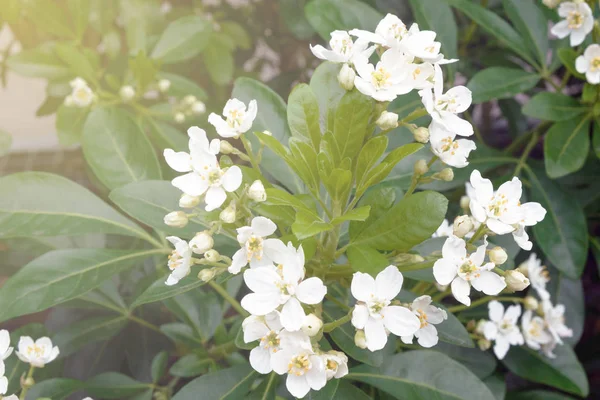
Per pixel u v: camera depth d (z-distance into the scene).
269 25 0.79
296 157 0.33
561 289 0.53
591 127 0.57
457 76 0.69
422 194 0.32
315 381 0.30
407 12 0.63
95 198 0.41
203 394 0.37
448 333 0.38
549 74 0.52
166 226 0.37
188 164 0.32
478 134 0.56
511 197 0.33
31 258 0.51
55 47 0.56
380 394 0.44
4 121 1.00
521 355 0.49
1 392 0.34
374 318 0.31
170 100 0.67
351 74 0.33
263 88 0.39
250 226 0.32
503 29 0.51
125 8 0.59
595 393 0.64
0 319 0.37
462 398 0.37
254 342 0.32
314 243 0.33
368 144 0.33
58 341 0.45
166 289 0.36
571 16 0.46
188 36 0.60
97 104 0.55
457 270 0.32
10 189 0.39
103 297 0.47
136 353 0.49
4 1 0.61
